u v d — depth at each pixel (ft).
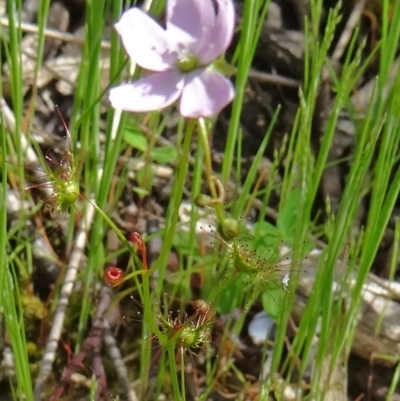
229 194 1.12
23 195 1.01
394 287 1.06
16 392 1.02
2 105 1.03
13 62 0.93
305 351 0.94
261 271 0.79
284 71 1.22
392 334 1.04
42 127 1.17
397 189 0.85
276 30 1.21
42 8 0.96
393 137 0.85
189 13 0.75
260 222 0.98
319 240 1.11
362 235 0.91
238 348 1.06
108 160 0.95
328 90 1.15
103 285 1.04
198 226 1.07
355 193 0.86
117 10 0.90
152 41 0.75
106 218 0.78
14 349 0.88
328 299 0.90
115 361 1.02
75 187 0.78
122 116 0.93
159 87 0.74
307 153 0.90
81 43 1.09
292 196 0.99
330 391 1.01
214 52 0.74
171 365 0.81
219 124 1.20
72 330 1.05
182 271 1.00
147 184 1.07
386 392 1.05
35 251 1.07
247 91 1.21
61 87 1.19
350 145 1.15
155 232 1.08
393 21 0.86
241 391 1.04
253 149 1.19
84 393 1.02
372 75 1.20
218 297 0.98
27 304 1.05
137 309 1.07
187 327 0.80
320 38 1.21
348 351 0.98
